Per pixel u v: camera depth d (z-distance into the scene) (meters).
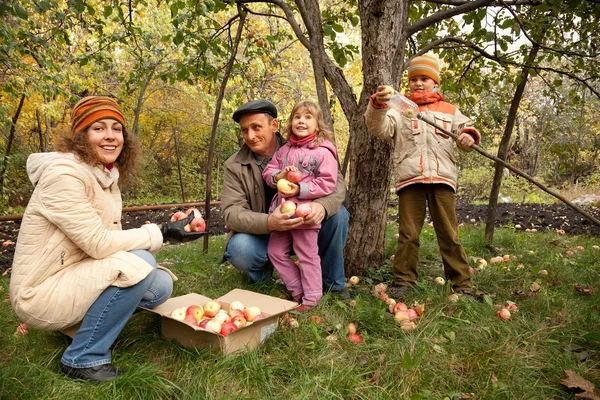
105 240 1.98
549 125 17.52
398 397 1.86
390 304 2.87
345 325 2.55
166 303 2.51
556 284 3.47
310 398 1.81
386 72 3.40
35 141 15.30
